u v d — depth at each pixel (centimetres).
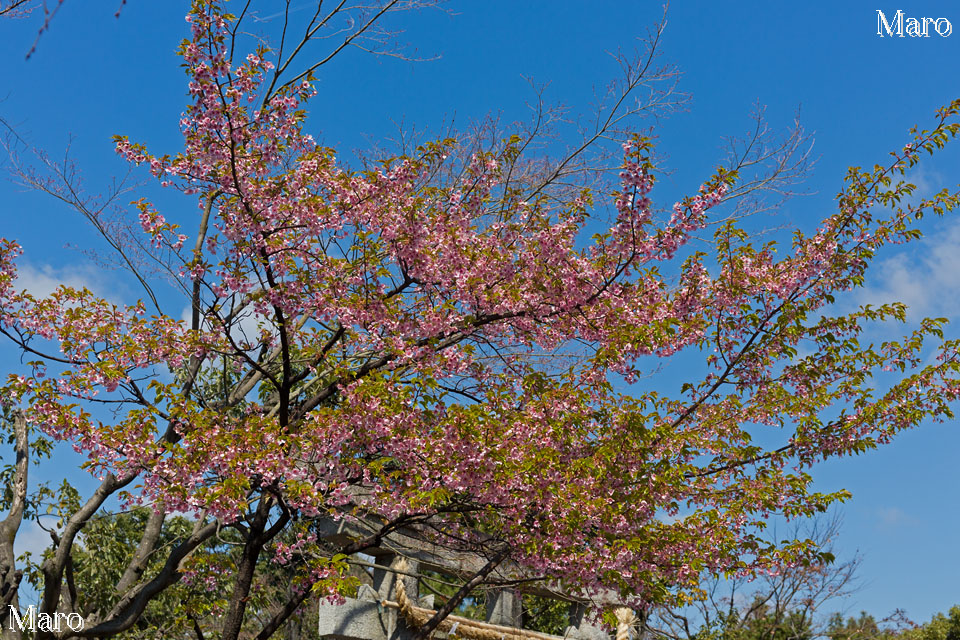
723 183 762
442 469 742
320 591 708
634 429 802
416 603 959
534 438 807
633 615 1035
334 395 904
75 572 1232
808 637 1658
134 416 680
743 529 872
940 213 903
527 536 794
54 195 991
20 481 984
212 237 776
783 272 945
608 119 1202
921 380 905
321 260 798
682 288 927
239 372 1139
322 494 751
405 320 830
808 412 929
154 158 741
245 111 734
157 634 1109
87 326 803
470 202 868
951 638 2884
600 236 809
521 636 1005
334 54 989
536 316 861
